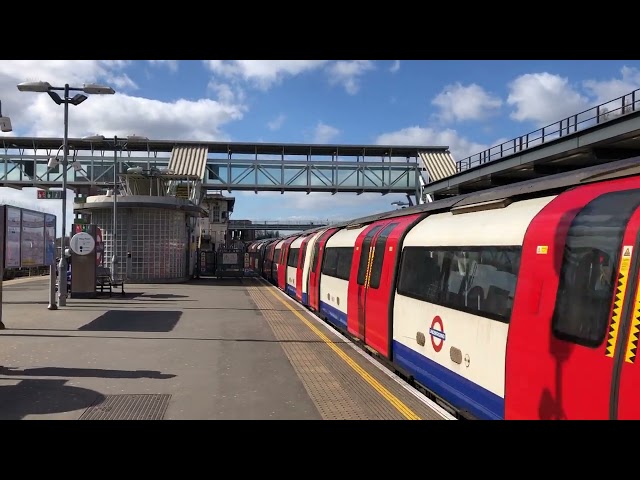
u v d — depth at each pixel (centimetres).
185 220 2667
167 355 846
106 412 554
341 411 562
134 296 1819
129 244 2438
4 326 1073
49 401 591
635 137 2153
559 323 389
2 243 1038
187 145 4797
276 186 4881
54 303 1402
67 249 1714
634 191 364
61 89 1488
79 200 2411
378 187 4972
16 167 4738
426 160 4991
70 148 4881
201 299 1767
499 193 555
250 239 10181
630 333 323
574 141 2422
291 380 694
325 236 1459
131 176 2675
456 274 582
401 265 776
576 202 416
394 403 591
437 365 615
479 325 512
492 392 482
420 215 792
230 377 708
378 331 851
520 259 452
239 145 4931
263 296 1950
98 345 920
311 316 1377
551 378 392
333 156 5275
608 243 357
